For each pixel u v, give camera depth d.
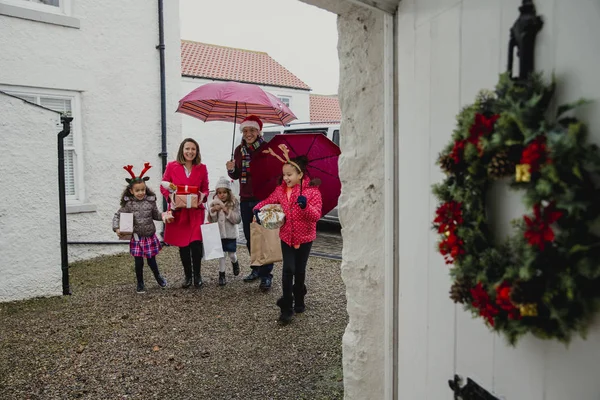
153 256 5.42
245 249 7.98
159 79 8.37
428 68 1.52
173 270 6.46
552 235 0.93
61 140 5.29
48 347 3.80
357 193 2.11
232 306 4.79
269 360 3.52
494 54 1.19
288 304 4.25
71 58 7.25
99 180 7.65
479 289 1.12
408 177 1.68
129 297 5.18
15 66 6.72
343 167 2.16
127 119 7.97
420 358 1.65
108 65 7.68
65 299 5.14
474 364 1.33
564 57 0.98
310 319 4.36
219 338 3.96
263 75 21.33
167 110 8.54
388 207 1.83
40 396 3.03
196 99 5.45
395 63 1.77
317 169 4.37
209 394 3.05
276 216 4.02
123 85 7.89
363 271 2.11
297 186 4.15
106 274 6.34
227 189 5.62
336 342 3.81
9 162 4.96
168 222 5.23
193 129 17.56
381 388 2.08
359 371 2.15
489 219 1.21
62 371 3.38
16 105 4.98
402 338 1.79
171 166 5.31
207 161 17.97
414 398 1.71
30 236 5.11
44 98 7.14
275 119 6.45
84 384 3.19
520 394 1.14
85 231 7.44
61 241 5.35
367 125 2.04
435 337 1.54
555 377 1.03
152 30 8.21
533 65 1.06
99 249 7.59
